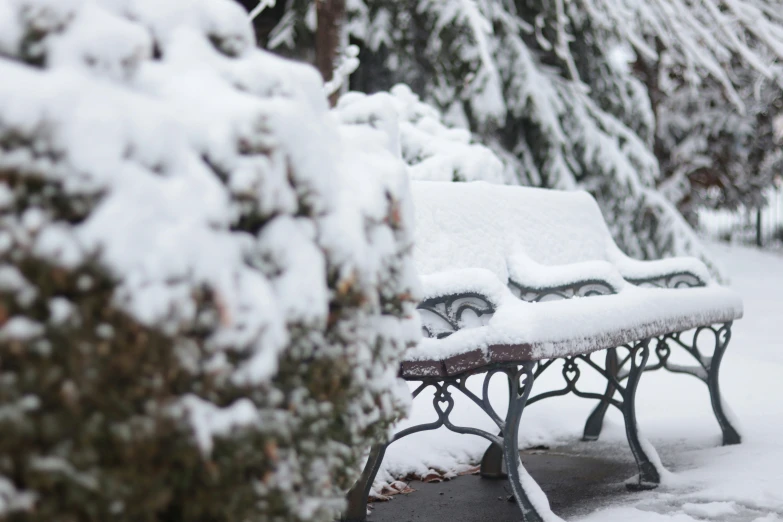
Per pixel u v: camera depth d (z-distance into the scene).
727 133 17.91
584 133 9.38
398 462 3.96
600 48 10.07
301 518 1.53
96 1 1.47
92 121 1.22
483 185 3.99
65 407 1.20
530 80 9.07
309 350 1.54
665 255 9.52
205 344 1.32
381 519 3.19
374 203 1.75
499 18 9.01
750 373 6.41
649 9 8.45
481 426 4.59
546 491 3.56
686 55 8.23
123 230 1.21
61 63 1.29
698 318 3.98
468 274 2.90
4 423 1.14
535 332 2.65
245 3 10.71
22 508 1.17
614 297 3.41
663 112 17.16
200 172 1.34
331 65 6.36
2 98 1.14
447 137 6.30
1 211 1.14
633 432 3.54
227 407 1.38
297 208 1.55
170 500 1.39
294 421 1.50
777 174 20.42
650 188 9.75
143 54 1.41
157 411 1.27
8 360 1.16
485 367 2.81
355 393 1.68
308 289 1.50
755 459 3.84
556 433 4.80
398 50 8.98
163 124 1.32
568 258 4.43
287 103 1.55
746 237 24.89
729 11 8.69
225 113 1.42
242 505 1.42
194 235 1.29
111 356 1.21
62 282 1.16
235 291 1.34
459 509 3.33
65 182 1.18
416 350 2.80
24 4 1.27
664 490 3.44
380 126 2.87
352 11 8.87
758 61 7.89
